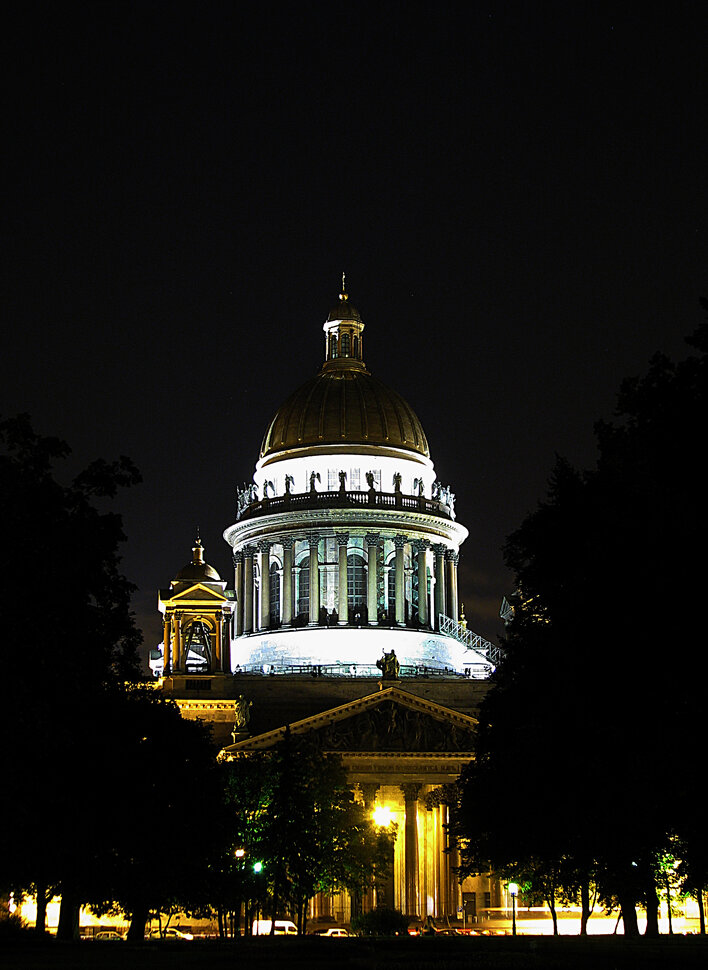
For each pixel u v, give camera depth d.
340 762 163.25
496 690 107.12
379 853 160.62
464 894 178.88
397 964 71.56
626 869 97.56
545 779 92.56
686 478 71.19
